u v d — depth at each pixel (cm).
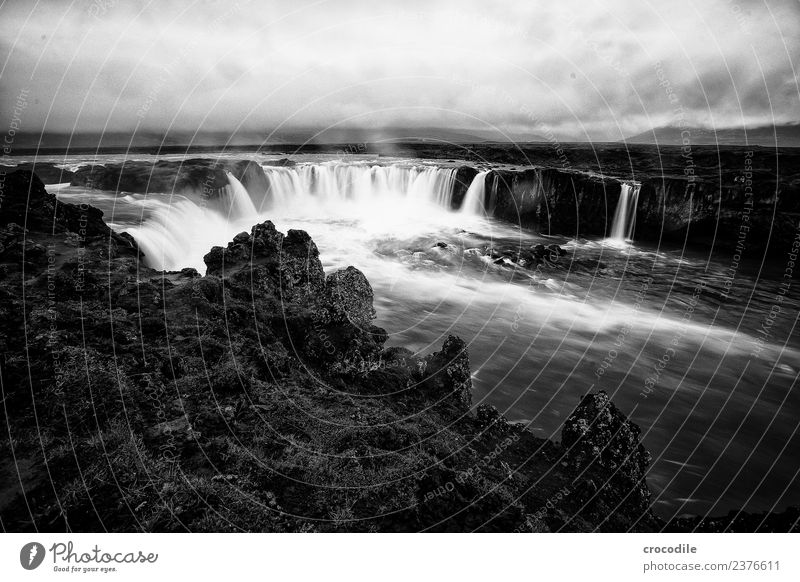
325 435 882
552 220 4450
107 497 654
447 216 4538
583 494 932
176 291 1262
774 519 947
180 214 3042
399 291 2627
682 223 4125
